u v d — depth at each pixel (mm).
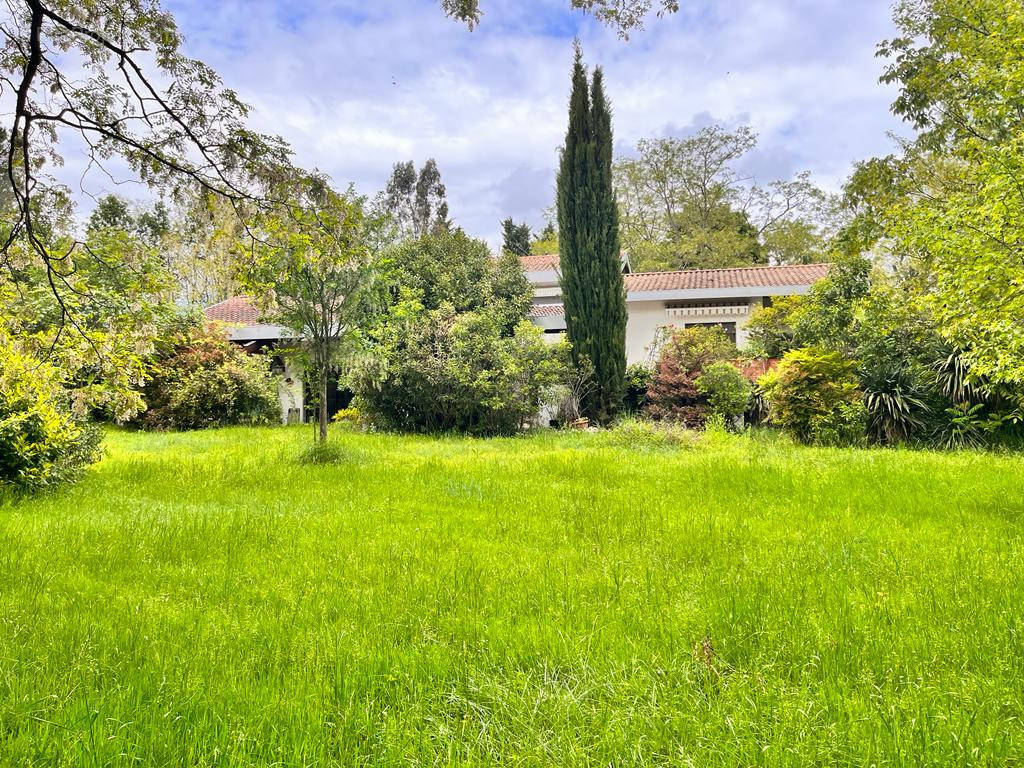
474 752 1909
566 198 17281
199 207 4238
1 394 5523
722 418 13672
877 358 12492
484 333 14891
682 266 33719
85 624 2863
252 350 19906
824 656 2463
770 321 16828
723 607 2980
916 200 10148
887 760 1786
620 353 16953
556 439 13000
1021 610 2852
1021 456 9219
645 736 1958
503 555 4148
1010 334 5277
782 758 1805
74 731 1957
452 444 12188
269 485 7098
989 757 1804
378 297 10664
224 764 1845
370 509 5695
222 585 3510
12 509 5680
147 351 5156
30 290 4949
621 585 3418
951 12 8688
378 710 2154
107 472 7766
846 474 6969
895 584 3389
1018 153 5570
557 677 2395
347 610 3086
